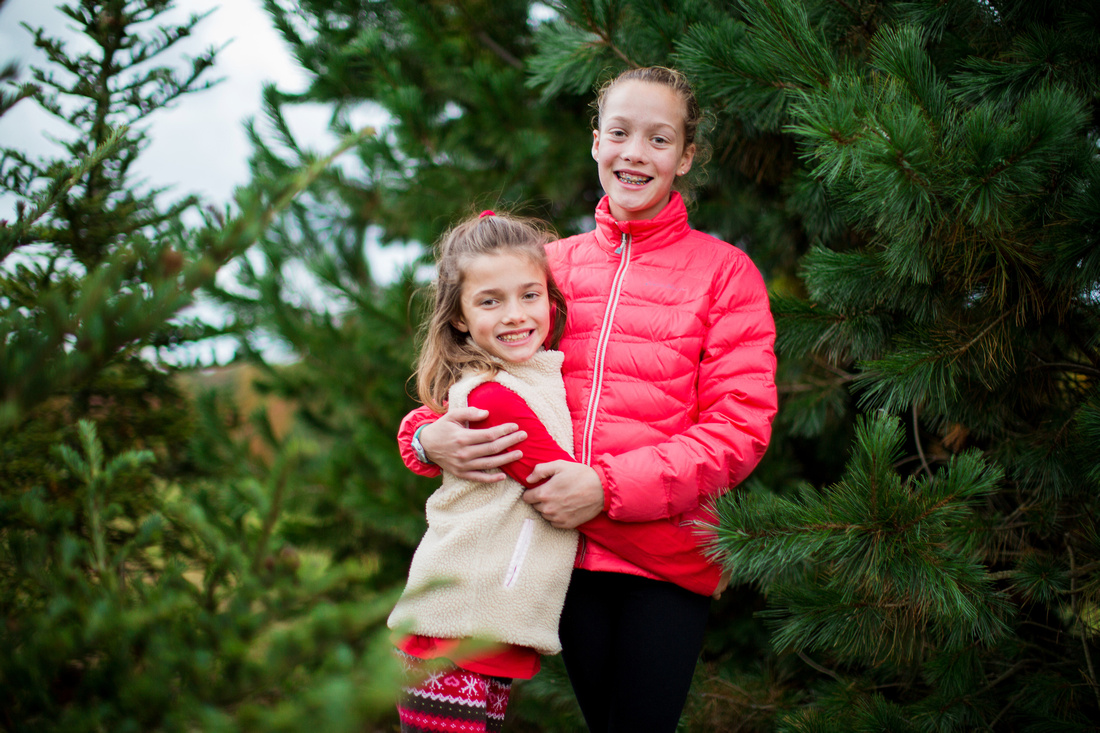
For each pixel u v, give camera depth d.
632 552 1.47
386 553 3.36
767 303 1.60
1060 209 1.54
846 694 2.03
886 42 1.56
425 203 3.14
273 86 2.97
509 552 1.42
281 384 3.42
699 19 2.07
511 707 2.77
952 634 1.71
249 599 0.78
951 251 1.62
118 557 0.97
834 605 1.68
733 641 2.81
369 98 3.47
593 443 1.51
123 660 0.77
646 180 1.58
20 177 1.50
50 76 1.57
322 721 0.65
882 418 1.56
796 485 2.79
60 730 0.72
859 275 1.78
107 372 2.20
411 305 2.85
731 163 2.59
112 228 1.64
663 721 1.46
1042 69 1.61
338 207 3.76
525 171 3.18
